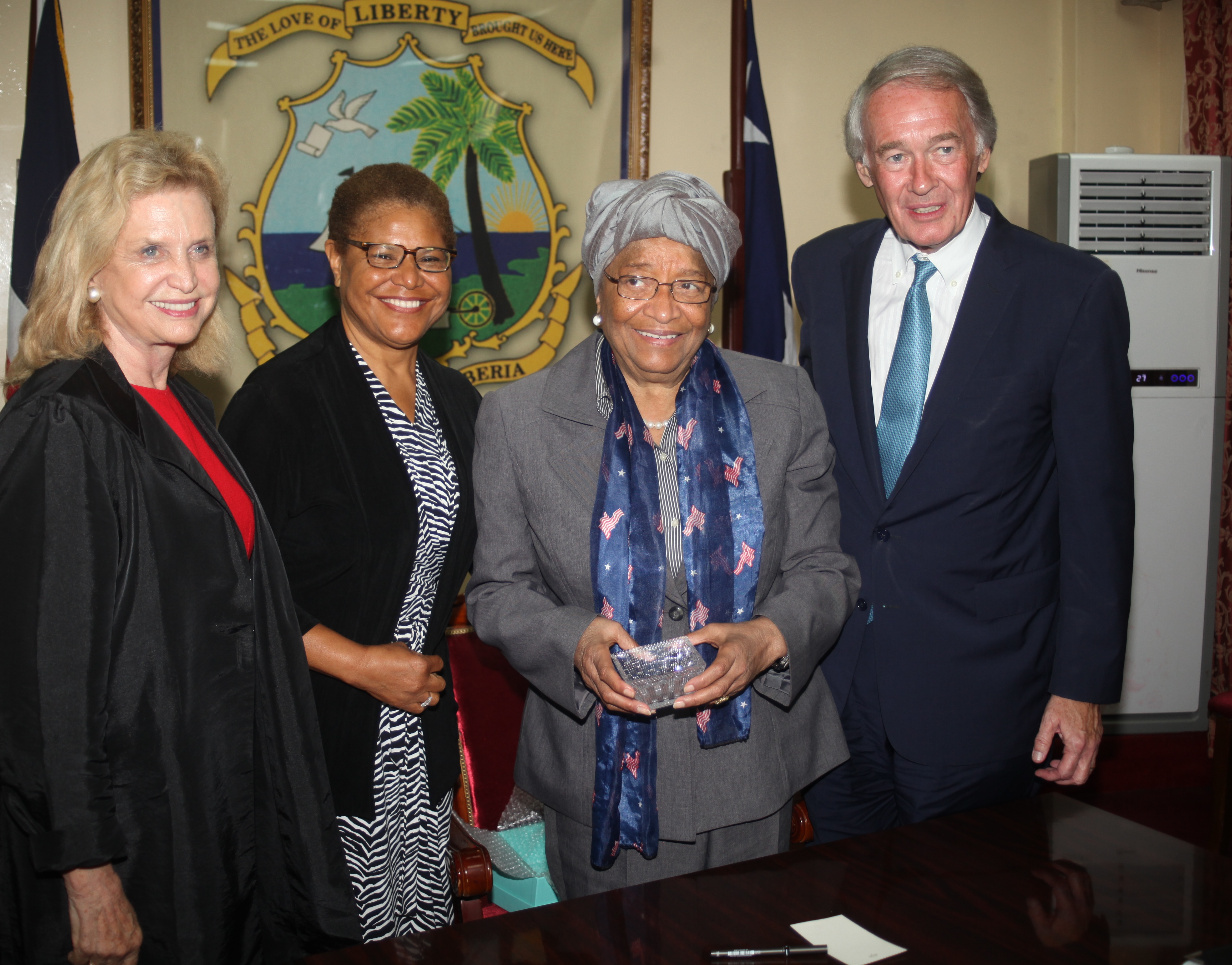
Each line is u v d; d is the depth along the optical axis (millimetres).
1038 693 1818
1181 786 3500
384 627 1665
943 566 1772
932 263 1813
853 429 1863
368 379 1734
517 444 1575
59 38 2781
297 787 1482
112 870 1286
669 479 1569
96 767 1251
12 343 2760
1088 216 3230
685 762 1510
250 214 3117
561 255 3328
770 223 3035
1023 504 1790
